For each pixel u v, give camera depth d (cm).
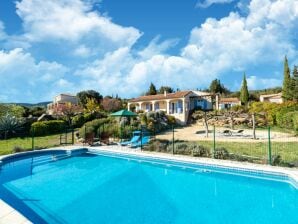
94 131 2420
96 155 1852
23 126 2756
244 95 5766
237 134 2591
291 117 2689
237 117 3259
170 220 754
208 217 764
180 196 972
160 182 1170
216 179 1198
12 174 1330
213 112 3806
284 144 1877
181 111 3928
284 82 4747
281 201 891
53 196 983
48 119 3200
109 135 2389
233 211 809
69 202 915
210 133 2716
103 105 5250
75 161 1667
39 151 1764
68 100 7050
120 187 1102
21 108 3491
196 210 825
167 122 3381
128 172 1370
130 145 1980
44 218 776
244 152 1602
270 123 3228
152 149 1742
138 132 2266
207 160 1363
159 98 4212
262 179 1130
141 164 1560
